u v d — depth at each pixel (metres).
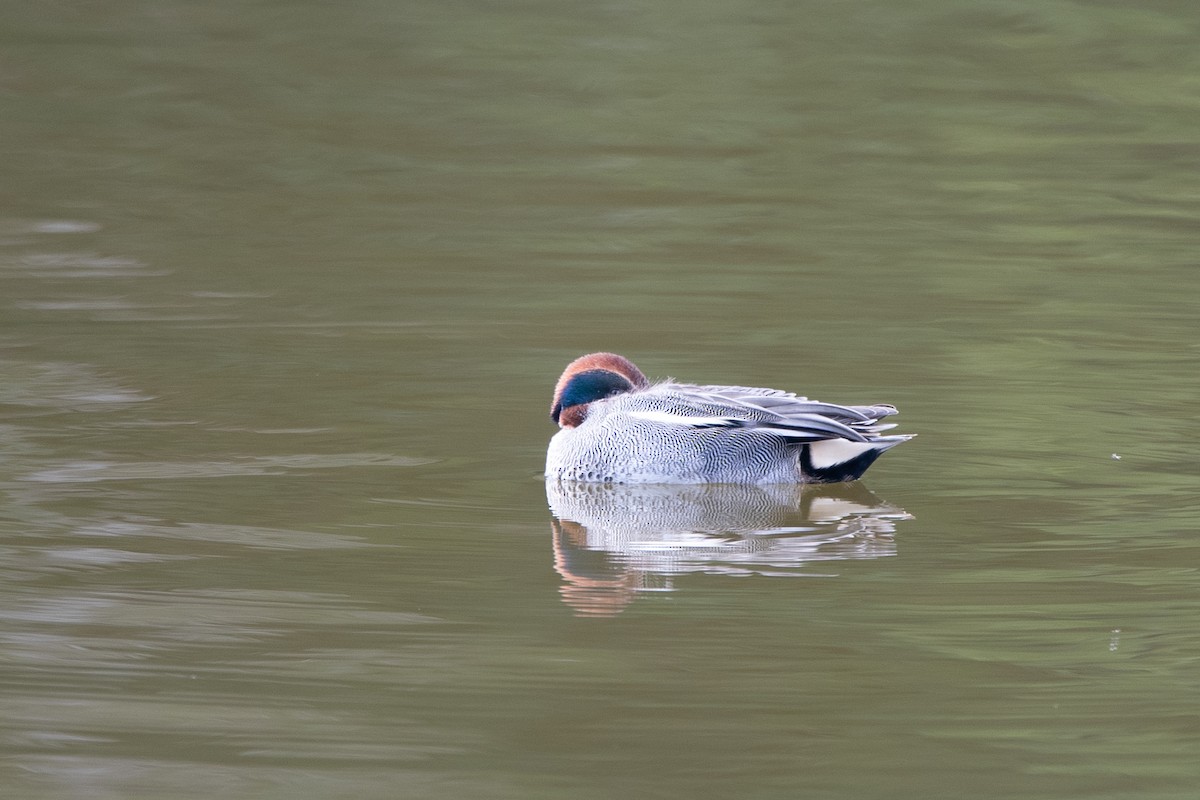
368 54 32.78
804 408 13.41
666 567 11.32
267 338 17.56
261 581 10.93
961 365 16.53
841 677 9.54
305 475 13.26
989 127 28.14
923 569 11.21
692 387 13.98
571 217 23.42
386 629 10.16
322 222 23.11
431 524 12.18
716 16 35.00
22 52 32.38
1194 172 25.72
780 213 23.62
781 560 11.47
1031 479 13.18
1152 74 30.39
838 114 29.03
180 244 21.88
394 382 16.03
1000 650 9.88
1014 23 33.66
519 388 15.91
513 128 28.52
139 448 13.87
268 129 28.42
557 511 12.60
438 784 8.45
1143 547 11.57
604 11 35.50
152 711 9.14
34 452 13.68
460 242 22.06
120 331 17.73
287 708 9.19
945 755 8.71
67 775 8.48
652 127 28.52
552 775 8.49
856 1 35.44
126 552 11.42
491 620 10.35
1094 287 19.75
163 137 27.88
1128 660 9.72
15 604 10.51
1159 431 14.36
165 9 35.62
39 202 23.98
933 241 22.12
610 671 9.60
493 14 35.41
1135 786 8.40
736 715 9.11
